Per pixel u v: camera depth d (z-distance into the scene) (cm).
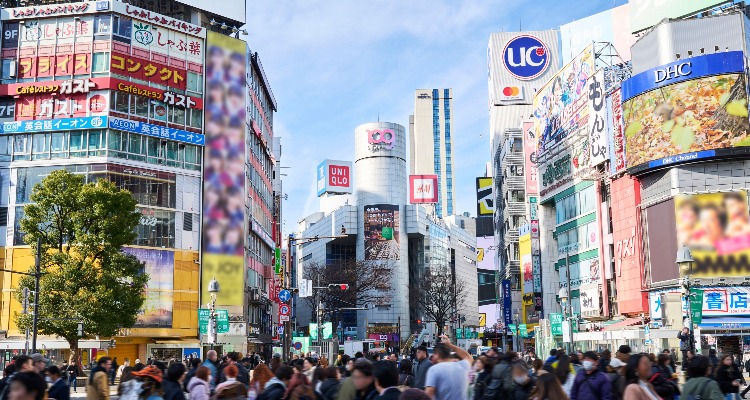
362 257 13938
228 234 6450
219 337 6138
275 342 7975
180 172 6294
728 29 5125
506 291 9075
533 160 7956
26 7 6125
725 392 1445
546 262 7406
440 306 11638
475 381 1420
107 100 5962
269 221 8812
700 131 4994
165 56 6341
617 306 5853
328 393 1173
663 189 5191
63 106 6000
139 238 5969
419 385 1290
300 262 16850
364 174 14438
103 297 4128
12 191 5906
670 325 3972
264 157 8394
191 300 6144
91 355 5281
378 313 13450
